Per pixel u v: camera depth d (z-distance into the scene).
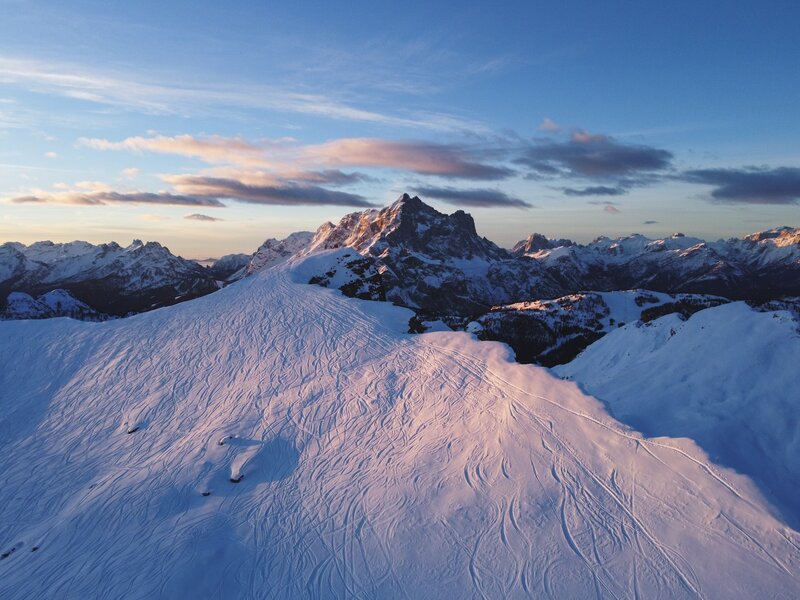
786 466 29.16
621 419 29.48
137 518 27.50
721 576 20.03
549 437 28.94
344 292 74.06
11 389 48.50
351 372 41.69
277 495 27.97
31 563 25.11
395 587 21.28
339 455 31.00
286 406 37.72
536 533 22.95
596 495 24.55
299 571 22.48
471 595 20.47
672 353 46.09
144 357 50.78
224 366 46.53
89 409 42.84
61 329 60.28
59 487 32.84
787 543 20.91
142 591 22.06
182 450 33.97
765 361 37.59
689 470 24.95
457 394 35.41
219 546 24.16
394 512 25.42
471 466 27.77
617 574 20.61
